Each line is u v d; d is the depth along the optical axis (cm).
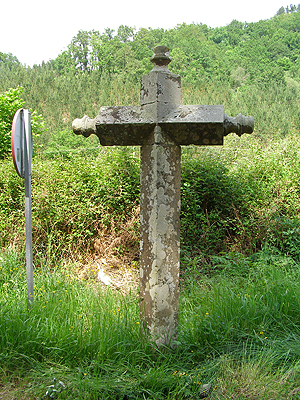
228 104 5662
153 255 271
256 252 534
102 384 232
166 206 270
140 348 270
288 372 246
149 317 277
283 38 12531
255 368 250
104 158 598
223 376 248
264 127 4334
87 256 548
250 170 621
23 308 308
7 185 585
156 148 265
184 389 234
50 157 671
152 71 269
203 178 582
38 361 258
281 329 307
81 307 348
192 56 10106
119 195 567
